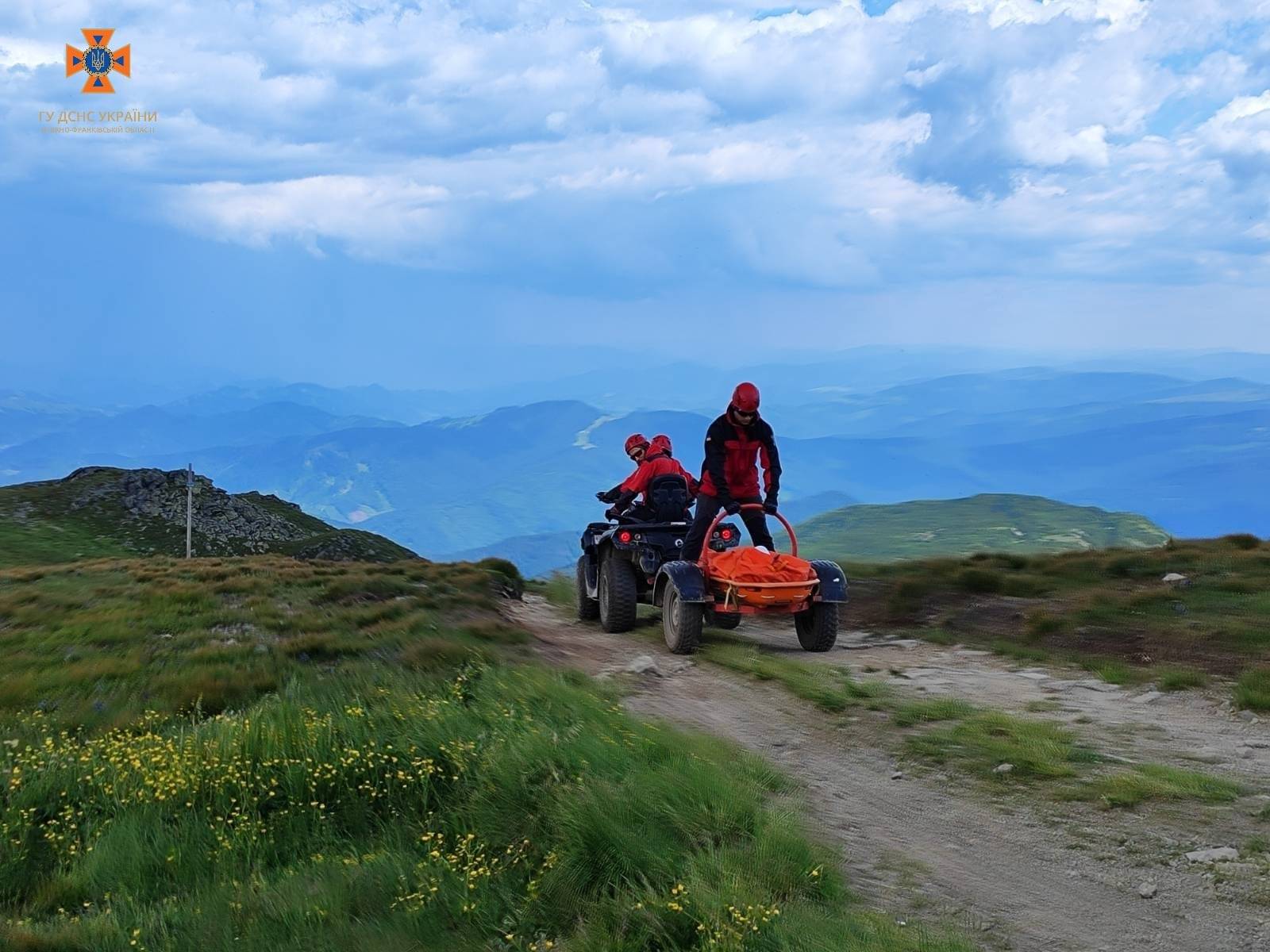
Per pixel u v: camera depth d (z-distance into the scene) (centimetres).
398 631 1004
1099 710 750
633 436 1192
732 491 1038
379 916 497
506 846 550
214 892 532
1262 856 474
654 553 1091
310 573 1432
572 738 638
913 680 870
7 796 651
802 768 653
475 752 650
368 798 641
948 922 433
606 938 432
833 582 995
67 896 549
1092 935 418
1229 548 1282
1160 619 991
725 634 1116
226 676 871
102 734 748
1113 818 536
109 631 1035
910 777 625
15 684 851
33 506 12681
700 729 734
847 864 499
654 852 493
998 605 1139
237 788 650
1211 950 400
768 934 413
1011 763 623
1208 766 609
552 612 1385
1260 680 749
